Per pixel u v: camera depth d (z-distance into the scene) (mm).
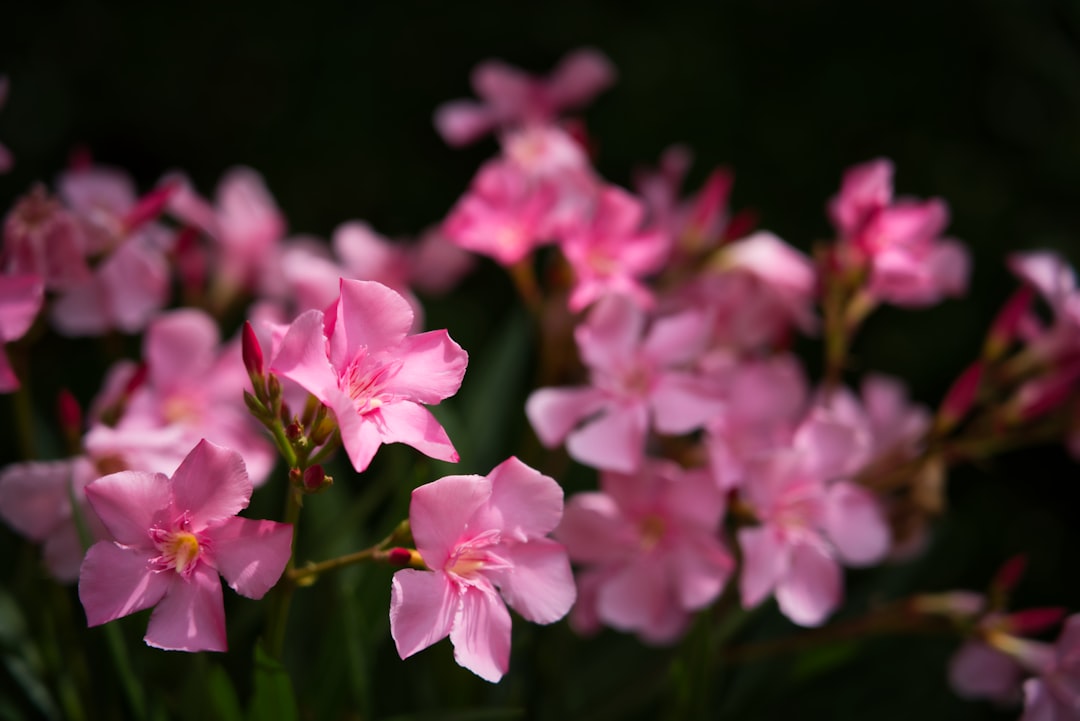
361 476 838
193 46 1367
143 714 706
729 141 1316
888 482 787
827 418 748
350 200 1319
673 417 734
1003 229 1243
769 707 789
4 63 1342
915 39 1342
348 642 716
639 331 748
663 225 812
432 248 808
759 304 790
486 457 801
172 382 748
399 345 671
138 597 661
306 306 780
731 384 748
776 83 1347
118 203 788
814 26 1358
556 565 680
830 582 738
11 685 751
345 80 1354
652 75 1330
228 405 753
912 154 1307
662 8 1373
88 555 659
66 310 756
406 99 1354
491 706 755
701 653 727
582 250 760
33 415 788
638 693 781
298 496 670
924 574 828
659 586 735
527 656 761
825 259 777
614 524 731
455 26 1362
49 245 724
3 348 709
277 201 1312
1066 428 786
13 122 1324
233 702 698
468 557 675
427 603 664
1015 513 1137
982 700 831
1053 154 1268
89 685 737
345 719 741
